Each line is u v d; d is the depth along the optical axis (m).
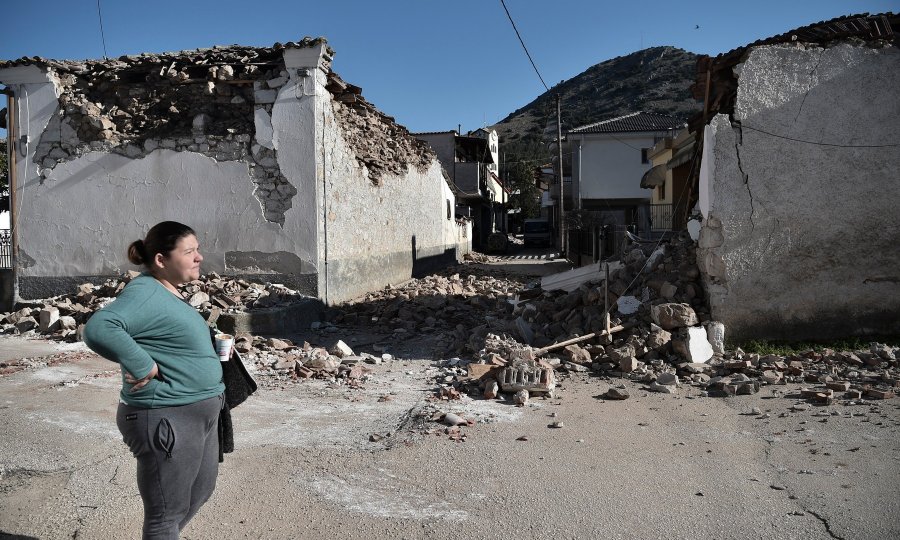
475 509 3.85
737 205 8.34
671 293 8.59
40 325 10.05
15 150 12.03
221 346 2.94
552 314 9.34
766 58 8.32
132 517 3.73
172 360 2.61
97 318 2.42
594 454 4.80
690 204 10.86
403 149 19.25
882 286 8.23
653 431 5.36
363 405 6.25
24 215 12.05
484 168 44.00
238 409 6.09
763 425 5.48
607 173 34.00
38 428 5.35
